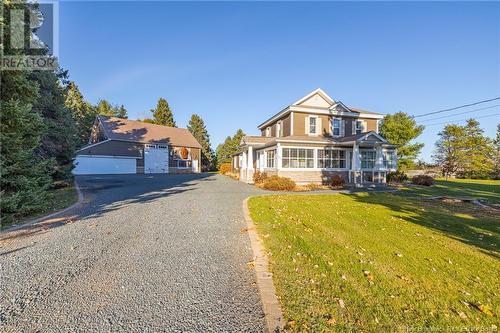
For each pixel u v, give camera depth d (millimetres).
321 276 3348
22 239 4648
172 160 34188
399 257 4191
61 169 12875
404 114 30781
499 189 17125
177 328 2291
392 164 19938
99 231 5219
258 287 3041
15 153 6184
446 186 18812
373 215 7688
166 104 50906
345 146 18312
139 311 2531
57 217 6371
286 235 5152
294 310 2561
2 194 5926
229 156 48719
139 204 8359
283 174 16719
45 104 11734
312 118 20141
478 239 5402
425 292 3061
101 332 2219
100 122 31797
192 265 3654
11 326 2266
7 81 6148
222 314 2512
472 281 3398
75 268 3473
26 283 3031
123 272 3379
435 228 6254
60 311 2502
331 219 6969
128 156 29875
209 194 11289
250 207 8195
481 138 32719
